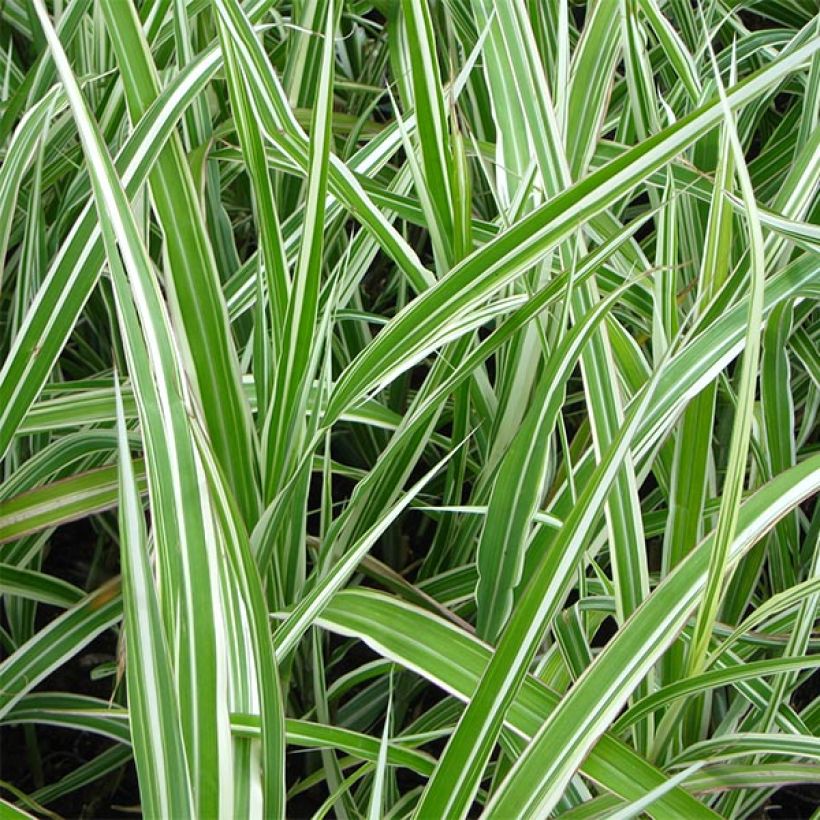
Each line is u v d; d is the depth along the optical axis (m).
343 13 1.46
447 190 1.04
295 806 1.21
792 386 1.38
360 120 1.28
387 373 0.99
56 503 1.05
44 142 1.15
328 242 1.20
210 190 1.22
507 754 1.00
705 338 1.01
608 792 0.96
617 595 1.00
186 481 0.86
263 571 1.02
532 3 1.21
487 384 1.15
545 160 1.04
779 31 1.46
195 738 0.86
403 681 1.16
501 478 1.01
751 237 0.88
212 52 0.99
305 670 1.14
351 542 1.11
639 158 0.95
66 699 1.10
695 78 1.16
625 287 0.97
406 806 1.07
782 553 1.16
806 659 0.94
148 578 0.84
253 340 1.04
